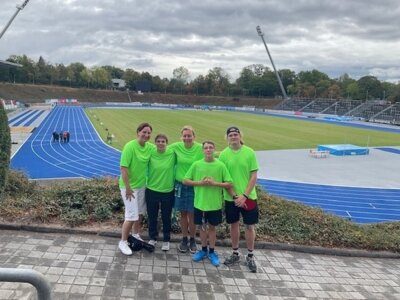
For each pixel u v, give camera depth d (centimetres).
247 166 556
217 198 554
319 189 2019
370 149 3444
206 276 522
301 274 559
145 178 582
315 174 2377
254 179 552
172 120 5591
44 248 564
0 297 407
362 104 7831
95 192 758
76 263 527
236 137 559
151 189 580
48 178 2047
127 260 548
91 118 5503
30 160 2517
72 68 12456
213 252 567
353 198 1861
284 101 9931
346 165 2684
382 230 820
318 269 583
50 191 779
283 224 713
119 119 5478
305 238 678
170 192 582
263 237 666
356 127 5400
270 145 3516
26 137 3475
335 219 789
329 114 8056
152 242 589
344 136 4316
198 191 558
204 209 551
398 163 2814
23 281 210
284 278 541
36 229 621
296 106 9256
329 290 518
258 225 692
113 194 752
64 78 11912
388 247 694
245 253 614
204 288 489
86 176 2125
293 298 488
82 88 11150
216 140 3606
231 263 563
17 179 820
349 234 707
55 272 497
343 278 561
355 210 1672
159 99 11300
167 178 576
